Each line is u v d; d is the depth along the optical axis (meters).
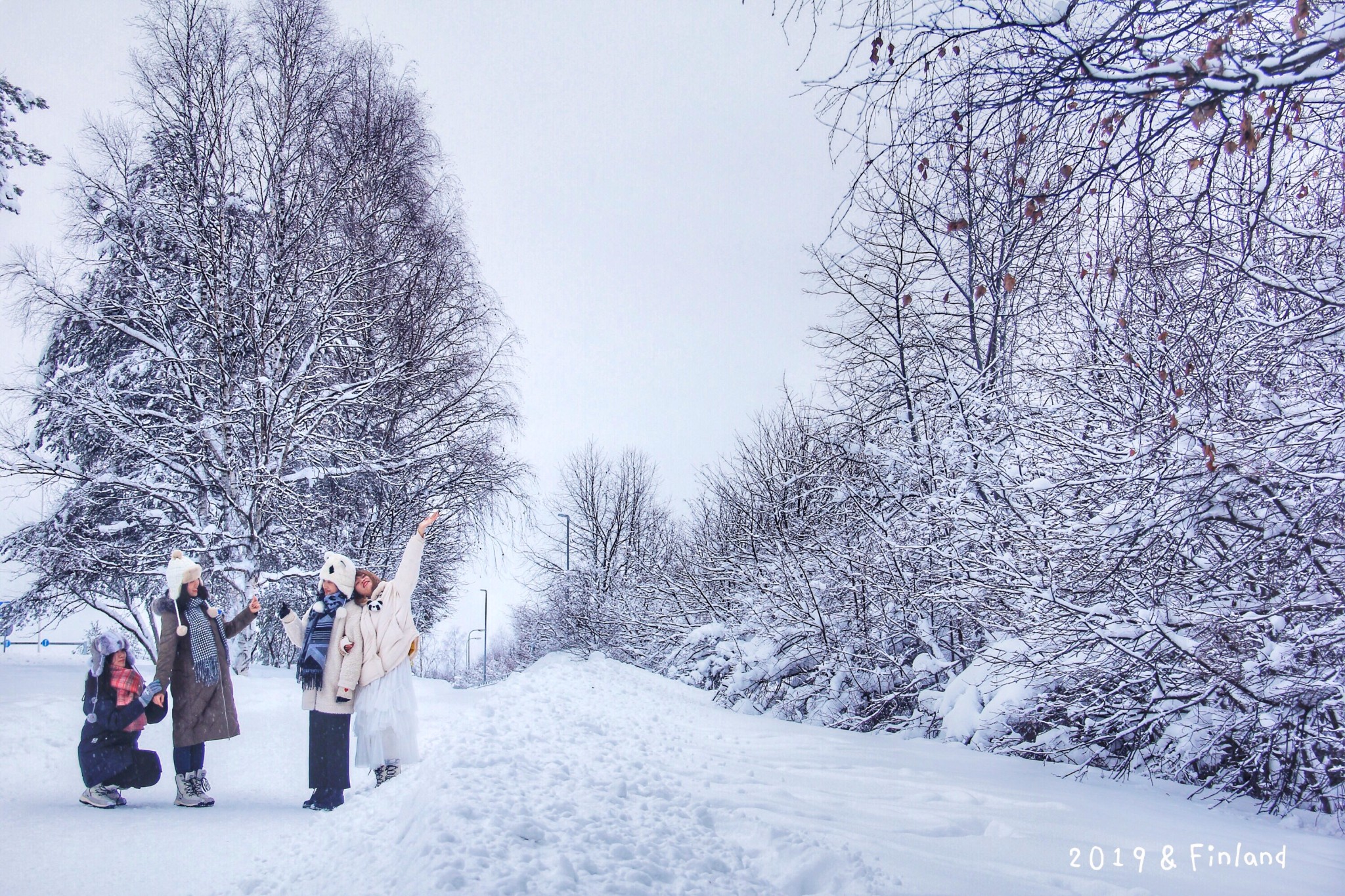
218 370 16.52
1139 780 8.56
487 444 19.78
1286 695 7.32
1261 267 6.60
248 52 17.56
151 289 16.42
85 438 17.52
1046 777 8.06
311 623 7.11
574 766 6.11
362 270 17.09
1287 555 7.69
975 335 13.89
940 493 12.51
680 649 20.20
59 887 4.45
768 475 20.97
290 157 17.39
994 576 10.38
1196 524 7.93
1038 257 4.55
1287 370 8.54
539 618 29.09
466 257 20.17
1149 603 8.60
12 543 17.33
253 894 4.25
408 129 19.28
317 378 16.70
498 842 3.75
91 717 6.69
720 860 4.01
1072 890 4.10
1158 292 7.82
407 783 6.20
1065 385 10.88
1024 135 4.00
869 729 13.12
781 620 15.14
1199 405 7.98
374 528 19.20
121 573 17.09
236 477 16.05
